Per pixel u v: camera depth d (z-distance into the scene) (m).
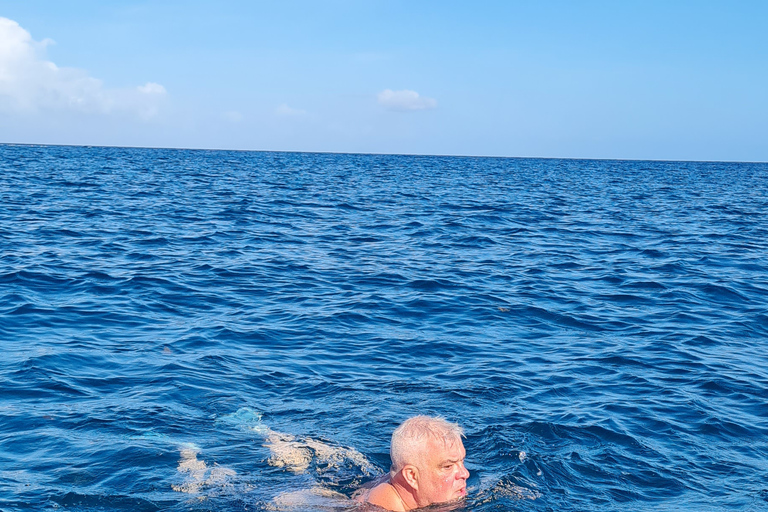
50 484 4.73
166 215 23.34
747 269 15.62
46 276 12.29
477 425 6.06
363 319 10.34
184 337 8.97
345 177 56.00
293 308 10.92
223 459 5.18
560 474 5.11
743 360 8.62
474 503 4.54
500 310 11.18
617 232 22.56
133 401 6.46
